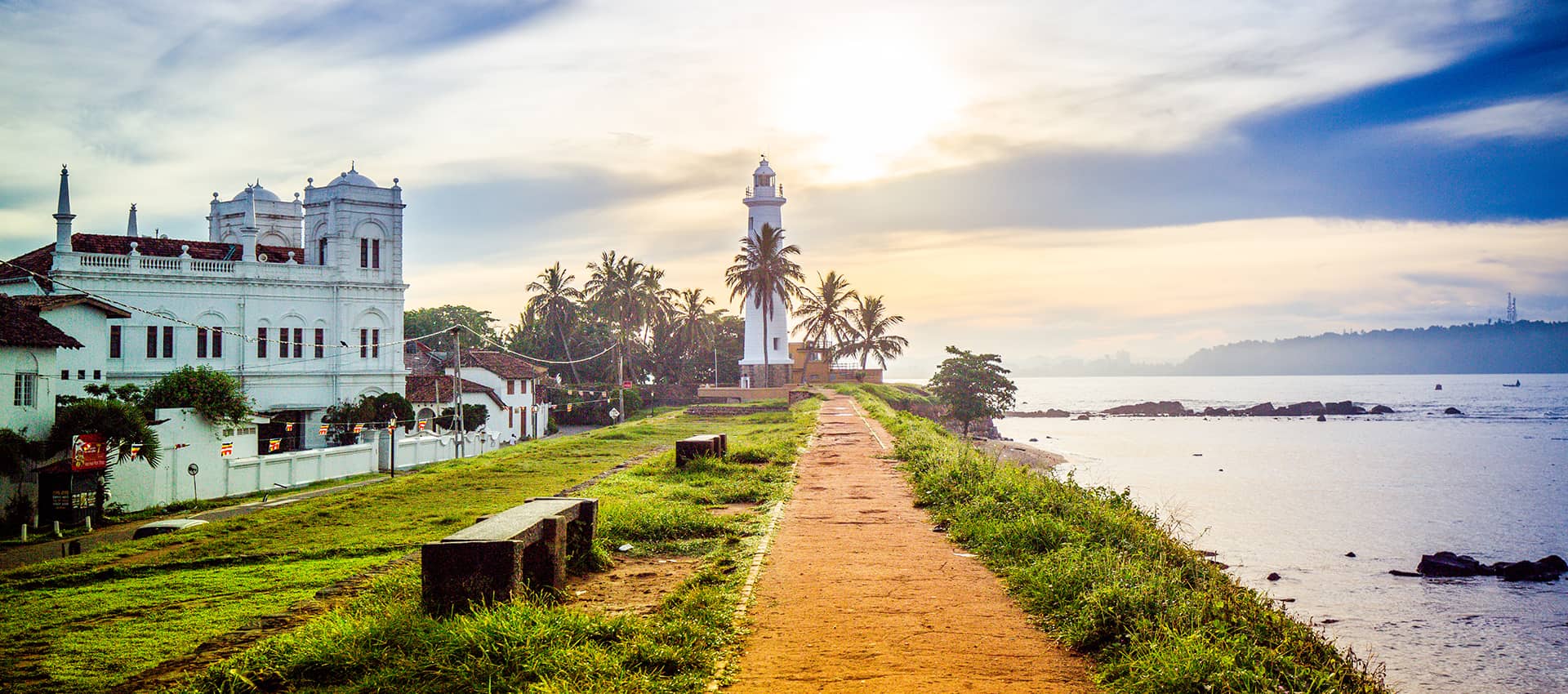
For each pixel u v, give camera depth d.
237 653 11.02
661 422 58.88
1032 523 15.02
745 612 11.34
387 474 42.69
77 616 13.40
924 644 10.18
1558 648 21.84
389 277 63.06
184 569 17.64
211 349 56.81
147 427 32.19
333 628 10.59
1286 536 36.41
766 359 85.25
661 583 13.44
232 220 70.75
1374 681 10.17
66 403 34.00
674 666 9.40
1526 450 76.75
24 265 54.84
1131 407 151.88
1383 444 83.56
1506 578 29.03
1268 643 9.89
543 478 30.70
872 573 13.52
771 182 91.00
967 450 27.50
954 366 88.44
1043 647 10.09
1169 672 8.50
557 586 12.52
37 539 27.41
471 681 8.97
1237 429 107.62
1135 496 48.00
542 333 102.69
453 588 10.74
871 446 34.00
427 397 65.56
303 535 20.94
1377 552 33.44
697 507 19.64
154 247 57.94
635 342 109.06
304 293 60.25
